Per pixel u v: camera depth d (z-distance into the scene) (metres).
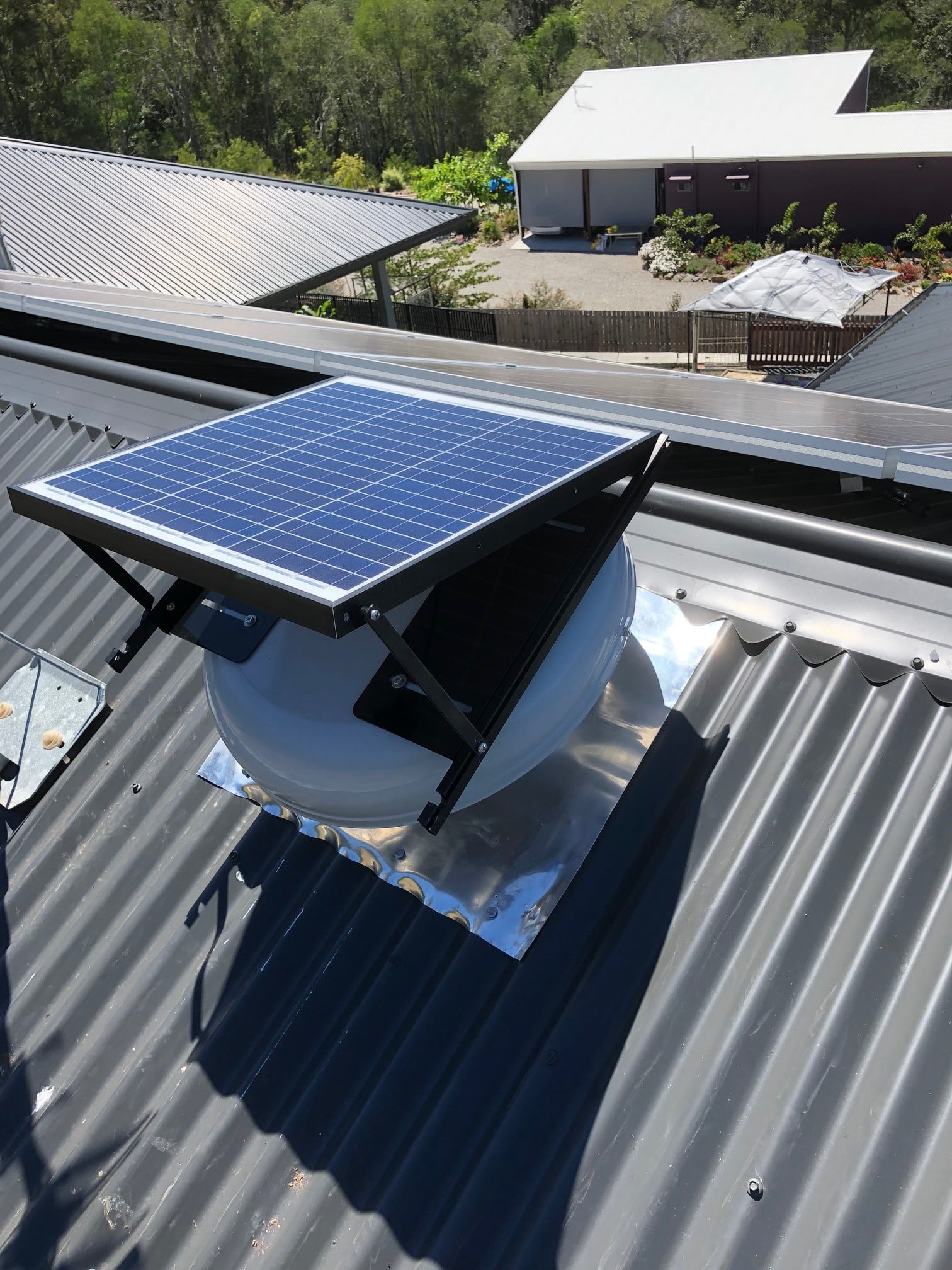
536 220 41.62
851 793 3.28
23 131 68.31
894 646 3.60
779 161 36.38
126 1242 3.02
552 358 9.34
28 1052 3.61
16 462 6.78
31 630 5.43
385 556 2.24
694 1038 2.92
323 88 75.94
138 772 4.38
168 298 11.20
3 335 10.82
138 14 77.31
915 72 71.56
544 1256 2.64
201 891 3.82
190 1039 3.42
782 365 28.28
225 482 2.83
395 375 5.40
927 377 12.32
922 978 2.85
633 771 3.49
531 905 3.24
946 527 5.39
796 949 3.00
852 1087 2.71
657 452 3.02
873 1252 2.45
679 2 76.88
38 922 4.03
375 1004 3.29
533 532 3.21
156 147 74.88
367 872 3.62
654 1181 2.69
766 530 4.15
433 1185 2.86
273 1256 2.85
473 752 2.68
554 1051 3.01
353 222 21.88
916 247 34.75
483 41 69.69
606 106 41.53
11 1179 3.27
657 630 3.94
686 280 36.12
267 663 3.14
